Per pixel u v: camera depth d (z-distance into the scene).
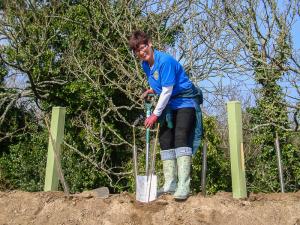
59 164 6.03
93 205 5.53
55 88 15.75
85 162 14.66
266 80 12.66
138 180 5.57
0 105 16.42
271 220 5.15
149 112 5.84
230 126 5.58
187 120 5.25
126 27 14.02
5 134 16.55
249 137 14.55
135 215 5.34
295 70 11.96
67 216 5.51
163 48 13.64
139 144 15.67
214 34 12.71
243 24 12.58
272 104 12.67
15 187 15.29
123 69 13.59
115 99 15.46
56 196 5.75
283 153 13.88
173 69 5.14
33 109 17.25
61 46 16.12
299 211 5.19
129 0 14.27
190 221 5.16
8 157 16.20
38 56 15.11
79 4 15.66
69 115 15.67
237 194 5.43
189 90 5.30
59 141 6.34
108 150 15.23
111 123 15.46
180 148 5.24
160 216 5.25
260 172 14.02
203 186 5.80
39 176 15.05
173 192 5.49
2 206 5.79
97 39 14.84
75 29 15.55
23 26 15.45
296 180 13.82
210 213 5.20
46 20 15.53
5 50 15.52
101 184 14.80
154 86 5.32
